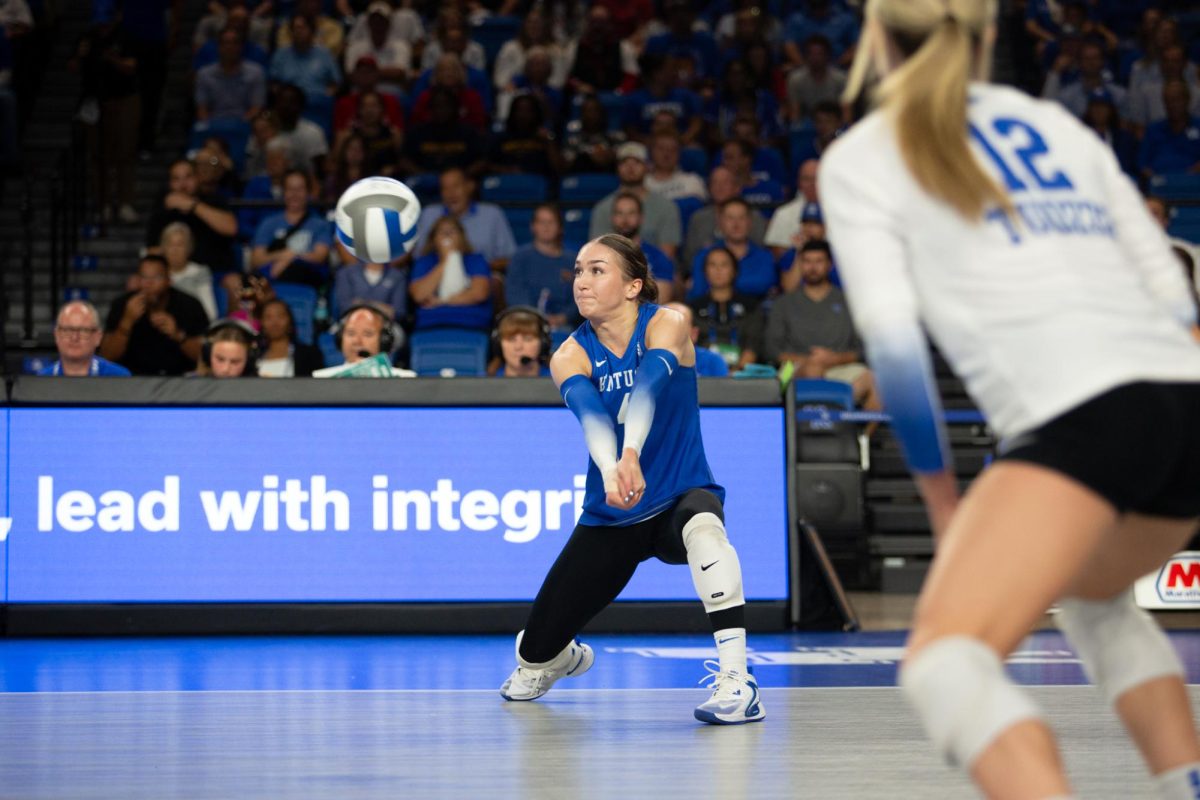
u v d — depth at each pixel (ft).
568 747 23.31
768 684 31.37
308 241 69.10
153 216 70.64
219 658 36.68
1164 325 13.44
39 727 25.58
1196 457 13.16
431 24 102.78
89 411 41.55
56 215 72.84
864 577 53.36
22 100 89.97
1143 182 82.02
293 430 41.73
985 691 12.02
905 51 14.07
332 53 96.68
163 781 20.33
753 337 61.87
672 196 76.64
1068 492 12.43
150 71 88.63
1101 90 91.81
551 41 96.12
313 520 41.68
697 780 20.24
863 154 13.60
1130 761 21.76
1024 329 12.98
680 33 96.22
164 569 41.47
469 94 85.56
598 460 25.36
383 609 41.60
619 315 27.63
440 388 41.81
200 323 59.88
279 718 26.68
